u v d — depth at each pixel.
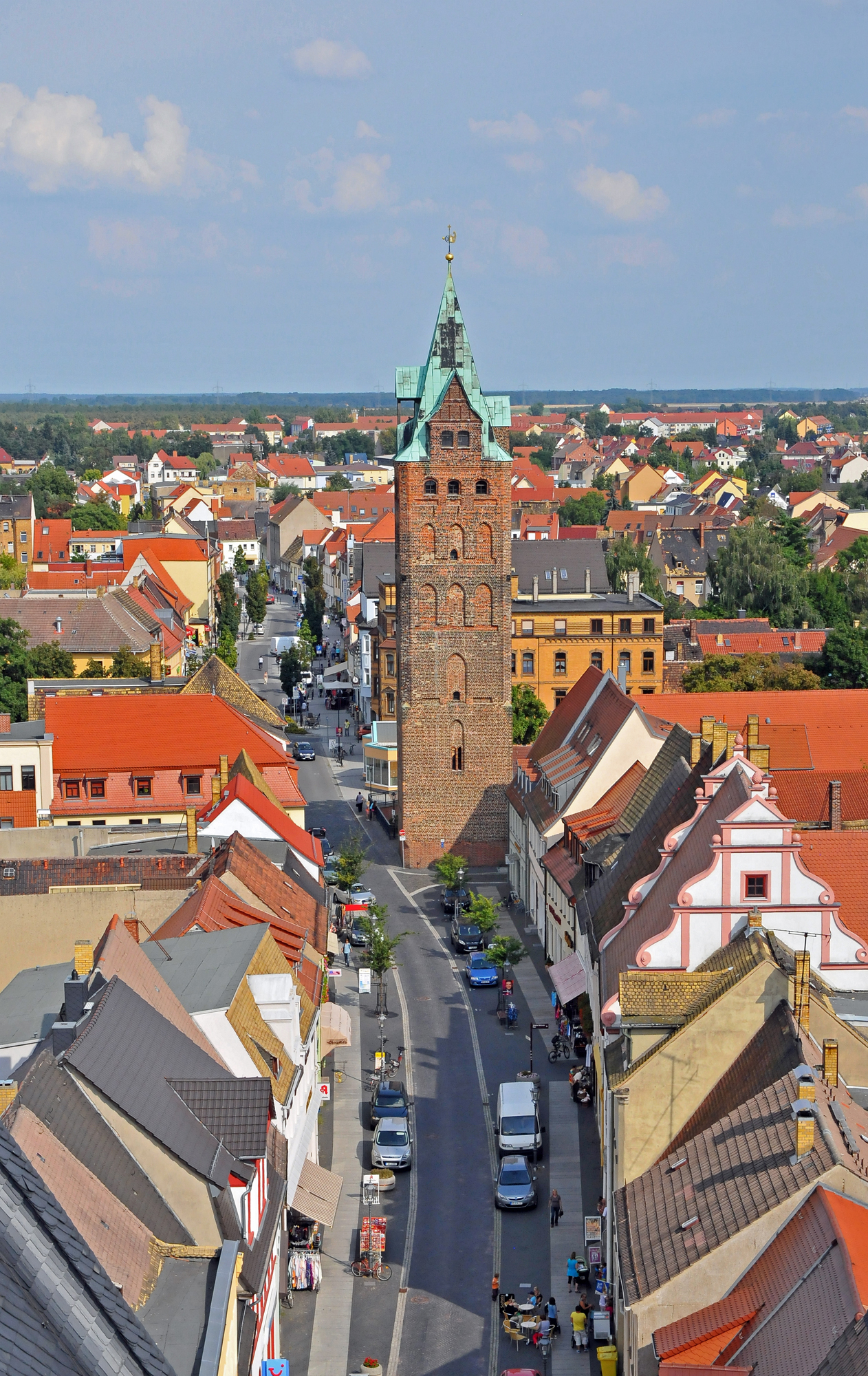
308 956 76.06
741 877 60.66
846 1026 54.28
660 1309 44.50
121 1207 42.91
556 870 98.00
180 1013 54.66
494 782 125.38
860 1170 44.53
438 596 122.50
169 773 106.88
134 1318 30.84
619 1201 50.09
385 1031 90.38
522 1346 57.03
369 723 181.88
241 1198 46.88
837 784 92.06
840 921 61.22
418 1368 55.62
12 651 149.38
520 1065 84.81
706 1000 54.59
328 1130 76.62
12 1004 60.00
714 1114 52.25
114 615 171.50
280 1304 58.78
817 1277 40.47
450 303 120.31
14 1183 30.44
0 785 105.81
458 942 104.75
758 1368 39.19
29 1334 27.95
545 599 169.12
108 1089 44.81
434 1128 76.81
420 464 120.38
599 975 72.12
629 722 101.62
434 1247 65.00
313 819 142.25
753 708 118.69
